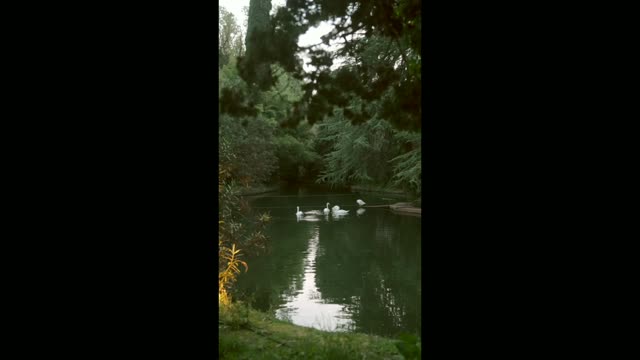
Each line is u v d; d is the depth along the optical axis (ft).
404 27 16.78
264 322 18.03
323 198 87.97
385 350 14.49
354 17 17.57
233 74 74.43
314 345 14.74
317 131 107.86
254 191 94.53
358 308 26.13
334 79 19.56
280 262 37.50
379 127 76.59
